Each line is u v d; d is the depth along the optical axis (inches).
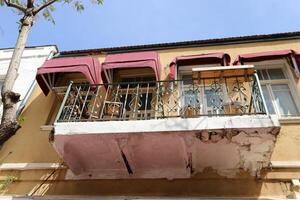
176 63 275.0
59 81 286.0
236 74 241.3
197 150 194.2
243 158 196.9
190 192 194.1
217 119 184.1
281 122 223.8
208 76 245.3
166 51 316.2
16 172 221.8
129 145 195.2
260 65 276.4
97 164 212.2
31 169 221.6
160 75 273.9
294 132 217.0
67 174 215.5
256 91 203.8
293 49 287.7
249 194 188.4
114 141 193.3
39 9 213.3
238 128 178.4
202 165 205.8
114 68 259.6
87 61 267.6
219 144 188.5
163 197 189.6
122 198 190.9
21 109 270.2
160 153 199.8
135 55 267.9
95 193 202.2
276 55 263.4
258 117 181.3
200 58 271.9
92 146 198.8
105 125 192.2
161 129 184.9
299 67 254.4
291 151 206.5
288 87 260.5
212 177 200.5
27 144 241.6
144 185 202.5
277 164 198.8
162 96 228.7
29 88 293.0
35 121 261.3
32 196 198.8
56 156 228.5
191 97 251.1
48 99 280.4
